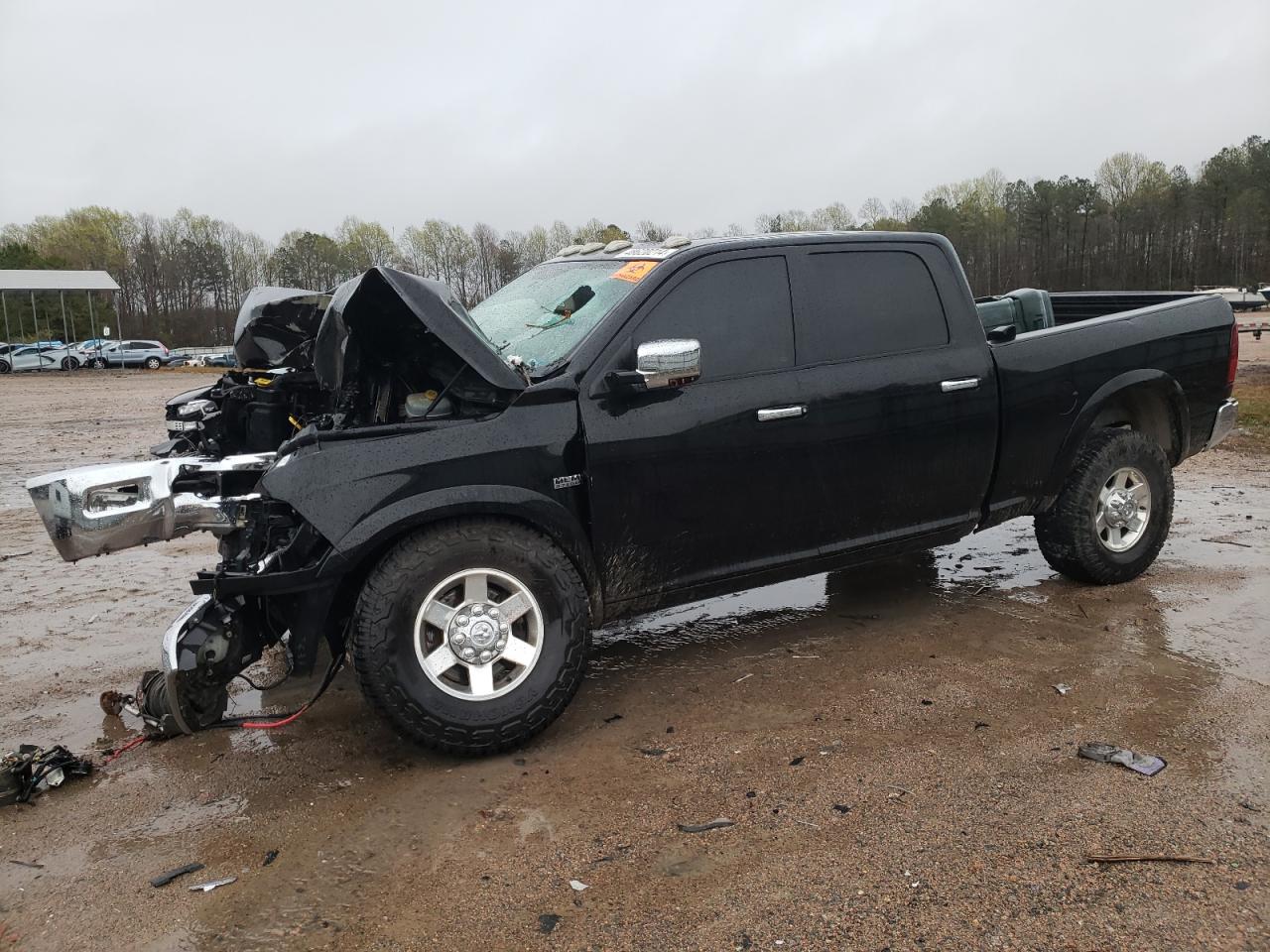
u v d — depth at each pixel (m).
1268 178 85.38
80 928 2.71
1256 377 16.61
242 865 3.01
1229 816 3.01
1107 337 5.27
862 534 4.56
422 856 3.01
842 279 4.45
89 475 3.53
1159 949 2.42
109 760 3.80
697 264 4.12
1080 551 5.25
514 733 3.60
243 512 3.70
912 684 4.17
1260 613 4.89
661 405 3.96
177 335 84.12
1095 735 3.61
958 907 2.62
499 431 3.67
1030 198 87.88
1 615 5.73
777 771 3.45
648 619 5.31
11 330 75.81
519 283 5.09
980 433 4.77
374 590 3.43
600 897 2.75
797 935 2.54
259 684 4.62
